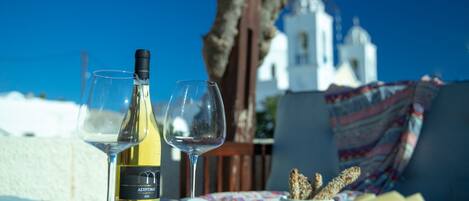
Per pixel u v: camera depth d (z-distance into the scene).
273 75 28.50
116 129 0.94
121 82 0.97
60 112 15.23
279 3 3.56
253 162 2.82
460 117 2.37
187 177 2.37
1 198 1.20
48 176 1.35
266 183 2.91
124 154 1.09
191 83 1.09
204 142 1.04
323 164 2.72
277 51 28.70
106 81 0.96
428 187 2.36
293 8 27.36
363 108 2.65
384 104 2.60
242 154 2.69
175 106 1.07
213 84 1.09
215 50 3.23
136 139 0.95
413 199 0.61
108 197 0.92
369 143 2.57
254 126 3.24
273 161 2.90
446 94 2.44
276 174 2.84
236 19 3.24
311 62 26.12
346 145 2.63
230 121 3.13
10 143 1.31
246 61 3.24
